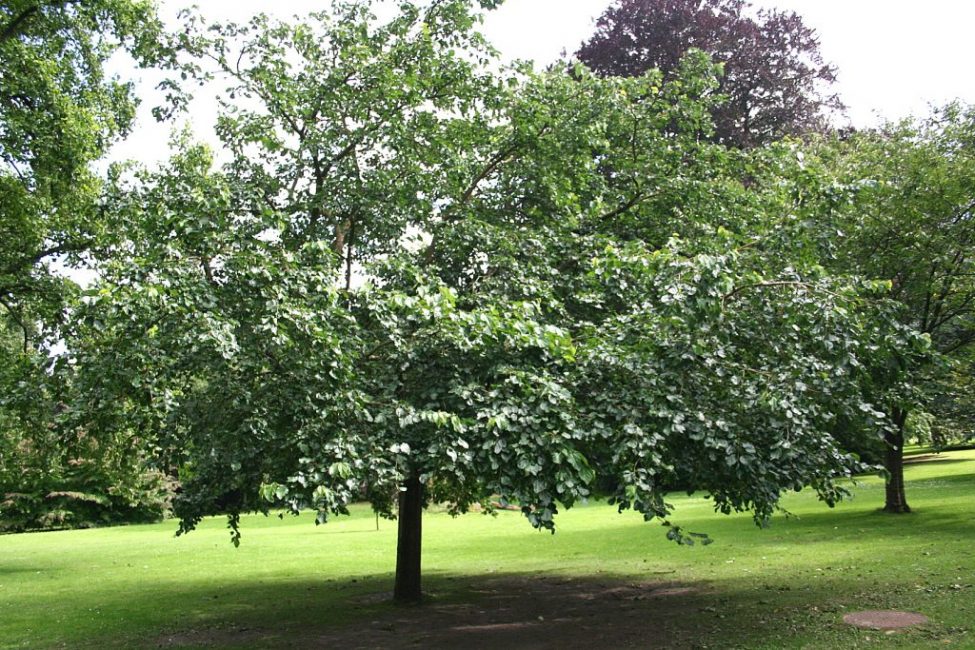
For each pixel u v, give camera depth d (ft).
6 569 53.26
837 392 25.14
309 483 19.65
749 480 23.41
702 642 25.39
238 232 25.27
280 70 32.04
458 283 32.14
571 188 32.78
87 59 48.55
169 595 40.81
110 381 23.09
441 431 21.18
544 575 43.45
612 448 21.91
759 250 27.86
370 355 25.11
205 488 26.99
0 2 43.52
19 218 42.65
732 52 78.89
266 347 22.85
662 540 54.75
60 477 65.82
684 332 23.15
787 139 35.78
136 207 26.40
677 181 33.12
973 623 24.47
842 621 26.45
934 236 44.60
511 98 33.58
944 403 54.24
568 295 30.81
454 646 27.43
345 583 43.70
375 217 31.35
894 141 49.19
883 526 50.14
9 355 43.09
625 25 82.48
